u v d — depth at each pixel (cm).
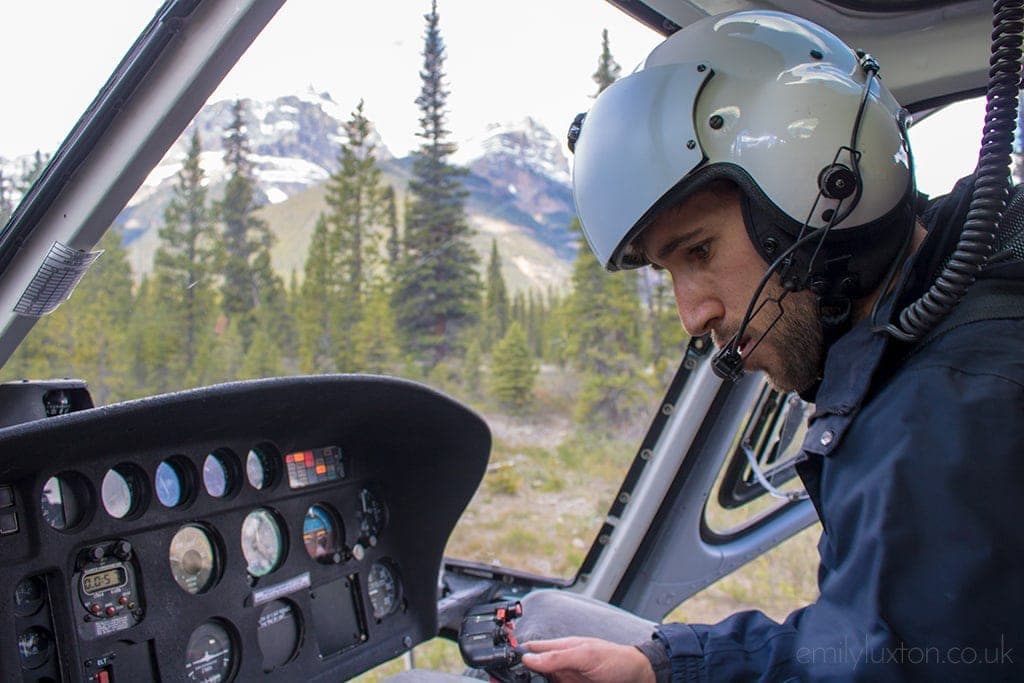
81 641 143
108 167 164
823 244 91
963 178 91
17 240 167
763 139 92
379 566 206
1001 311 81
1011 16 81
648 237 102
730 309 97
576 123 117
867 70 101
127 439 143
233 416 159
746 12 108
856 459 83
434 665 285
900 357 87
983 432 75
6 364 183
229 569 168
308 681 183
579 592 278
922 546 75
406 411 187
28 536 135
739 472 277
